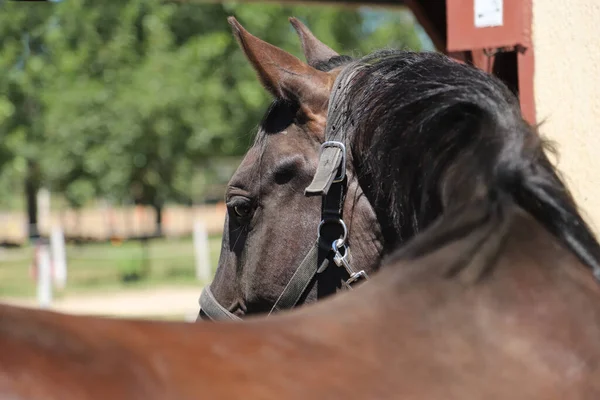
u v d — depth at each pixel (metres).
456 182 1.73
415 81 2.13
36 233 23.41
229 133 20.48
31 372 1.08
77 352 1.14
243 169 2.60
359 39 23.44
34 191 27.38
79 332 1.17
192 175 22.02
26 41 21.38
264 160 2.55
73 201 21.95
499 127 1.76
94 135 19.53
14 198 42.94
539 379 1.43
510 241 1.61
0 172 22.50
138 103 19.23
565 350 1.49
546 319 1.51
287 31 21.55
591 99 2.97
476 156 1.71
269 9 21.02
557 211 1.68
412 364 1.36
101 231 30.48
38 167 23.14
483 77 2.02
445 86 1.97
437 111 1.87
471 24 3.29
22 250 24.33
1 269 19.80
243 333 1.31
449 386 1.35
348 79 2.42
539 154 1.76
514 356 1.44
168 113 19.45
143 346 1.20
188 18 20.62
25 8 20.94
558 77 3.11
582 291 1.58
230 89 20.69
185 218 32.53
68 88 19.80
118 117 19.36
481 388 1.37
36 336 1.13
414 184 1.92
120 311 12.33
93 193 20.48
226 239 2.67
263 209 2.53
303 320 1.39
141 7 20.05
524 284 1.55
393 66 2.30
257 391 1.19
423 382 1.33
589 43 2.98
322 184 2.32
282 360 1.27
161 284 16.12
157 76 19.45
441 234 1.63
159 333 1.25
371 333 1.39
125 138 19.36
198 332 1.28
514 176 1.65
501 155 1.67
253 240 2.56
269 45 2.59
